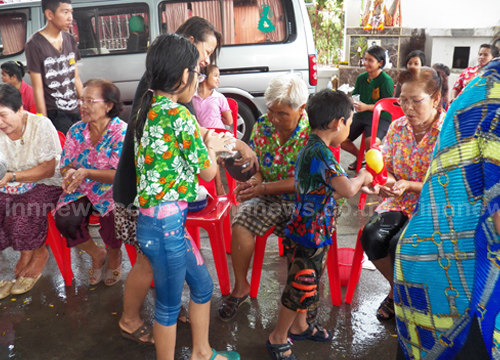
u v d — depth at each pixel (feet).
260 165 8.44
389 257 7.79
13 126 8.62
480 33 21.79
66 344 7.82
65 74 12.55
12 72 12.87
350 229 12.28
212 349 7.17
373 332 8.04
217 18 17.11
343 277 9.59
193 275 6.53
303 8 17.44
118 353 7.59
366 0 25.58
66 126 12.88
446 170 4.39
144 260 7.25
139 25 16.71
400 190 7.13
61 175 9.37
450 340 4.55
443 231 4.43
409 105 7.17
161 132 5.69
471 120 4.18
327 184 6.47
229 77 17.30
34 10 16.07
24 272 9.59
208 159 5.89
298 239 6.86
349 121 6.61
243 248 8.14
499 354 4.34
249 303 8.93
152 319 8.47
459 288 4.38
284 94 7.36
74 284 9.74
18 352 7.61
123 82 16.85
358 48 25.62
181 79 5.71
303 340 7.80
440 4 24.61
